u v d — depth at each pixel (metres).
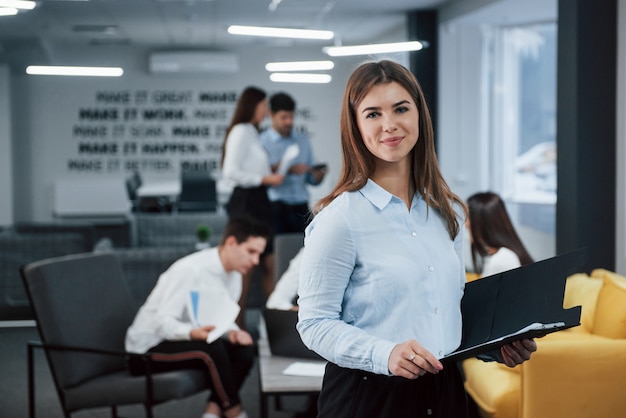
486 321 2.06
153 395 3.91
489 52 9.15
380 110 1.89
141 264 6.24
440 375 1.96
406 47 8.27
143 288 6.25
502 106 9.05
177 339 4.03
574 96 5.09
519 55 8.93
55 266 4.07
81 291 4.17
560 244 5.30
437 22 9.26
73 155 13.97
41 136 13.90
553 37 8.70
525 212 8.62
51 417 4.85
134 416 4.85
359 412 1.95
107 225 9.29
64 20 9.88
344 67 13.94
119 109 13.94
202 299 4.08
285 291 4.38
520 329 1.99
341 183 2.00
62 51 13.62
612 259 5.15
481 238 4.34
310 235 1.95
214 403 4.11
